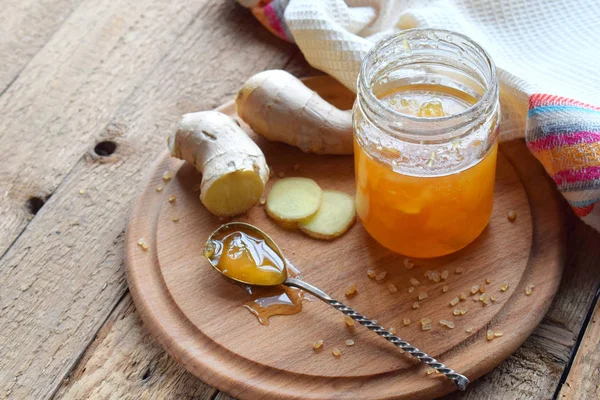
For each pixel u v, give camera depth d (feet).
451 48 1.40
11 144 1.65
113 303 1.45
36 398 1.36
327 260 1.47
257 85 1.55
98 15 1.85
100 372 1.38
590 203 1.42
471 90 1.44
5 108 1.71
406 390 1.31
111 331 1.42
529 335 1.38
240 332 1.38
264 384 1.33
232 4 1.86
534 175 1.54
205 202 1.49
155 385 1.37
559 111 1.42
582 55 1.56
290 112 1.55
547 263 1.43
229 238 1.49
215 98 1.72
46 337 1.42
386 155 1.34
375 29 1.75
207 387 1.36
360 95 1.34
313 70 1.75
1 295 1.46
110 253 1.51
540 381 1.34
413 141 1.31
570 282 1.44
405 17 1.66
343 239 1.49
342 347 1.36
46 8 1.86
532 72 1.56
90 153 1.64
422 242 1.42
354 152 1.51
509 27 1.63
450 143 1.32
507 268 1.43
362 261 1.46
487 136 1.34
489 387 1.34
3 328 1.43
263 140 1.63
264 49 1.79
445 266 1.44
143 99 1.72
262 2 1.78
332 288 1.43
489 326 1.37
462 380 1.29
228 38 1.81
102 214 1.56
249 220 1.53
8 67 1.77
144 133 1.67
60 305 1.45
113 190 1.59
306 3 1.66
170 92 1.73
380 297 1.42
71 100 1.72
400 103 1.44
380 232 1.44
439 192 1.35
